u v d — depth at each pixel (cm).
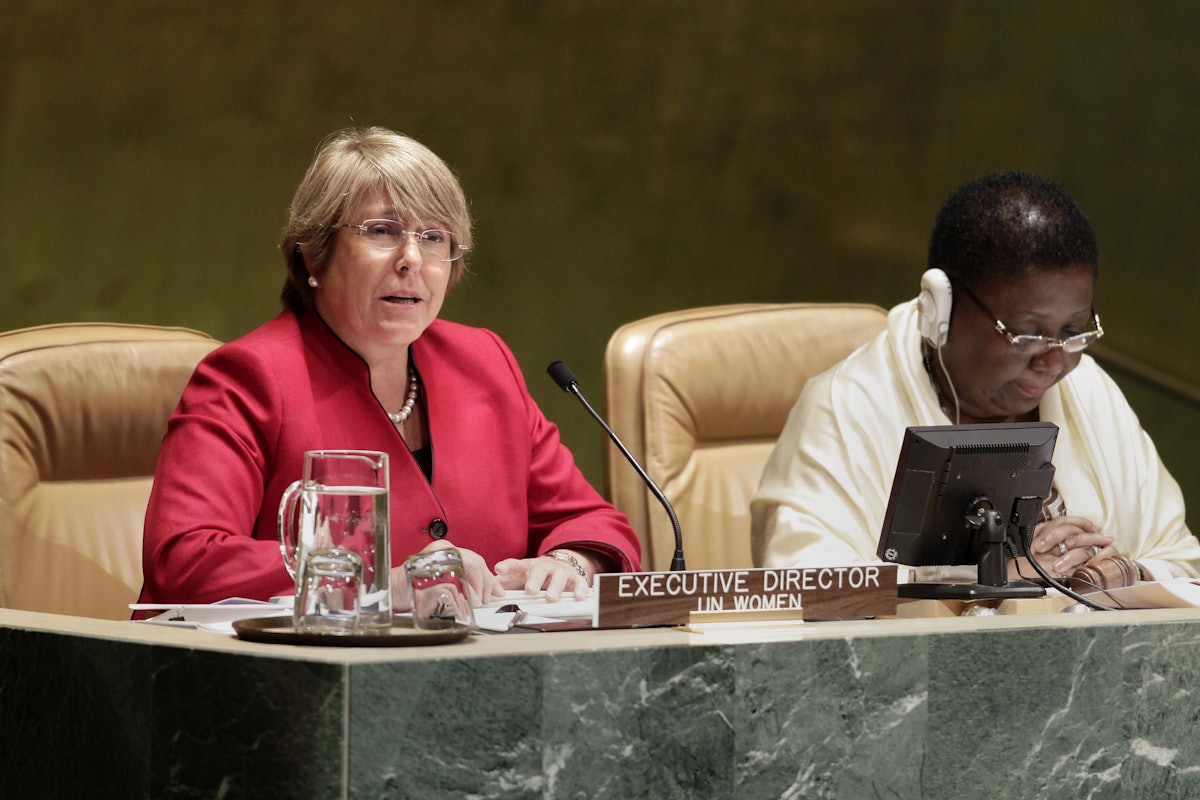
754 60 2789
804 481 949
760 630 556
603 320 2747
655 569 1143
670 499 1152
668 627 588
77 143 2531
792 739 530
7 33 2500
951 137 2827
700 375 1193
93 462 1024
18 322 2506
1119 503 962
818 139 2814
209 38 2584
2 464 973
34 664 525
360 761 444
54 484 1008
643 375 1173
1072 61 2791
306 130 2630
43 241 2519
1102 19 2770
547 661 481
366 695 446
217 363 847
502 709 471
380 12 2655
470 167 2700
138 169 2558
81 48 2530
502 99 2711
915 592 750
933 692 558
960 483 747
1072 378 995
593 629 575
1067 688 586
